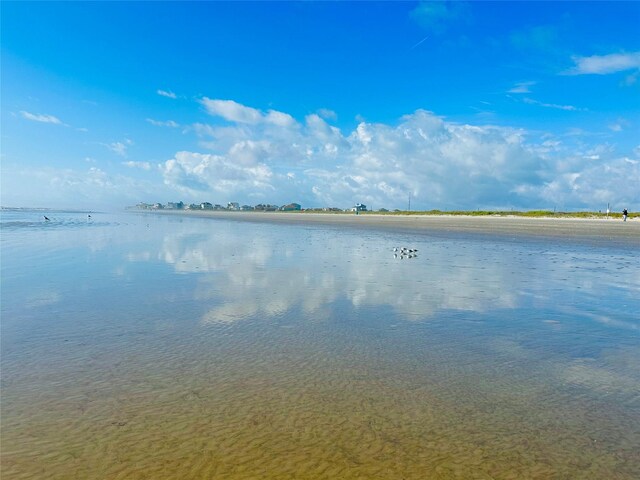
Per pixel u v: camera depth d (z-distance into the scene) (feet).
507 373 20.62
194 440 14.58
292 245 85.40
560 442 14.70
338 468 13.16
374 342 24.95
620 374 20.65
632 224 170.81
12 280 43.60
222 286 41.29
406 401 17.60
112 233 114.73
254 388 18.69
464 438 14.89
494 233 123.34
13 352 22.93
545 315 31.30
